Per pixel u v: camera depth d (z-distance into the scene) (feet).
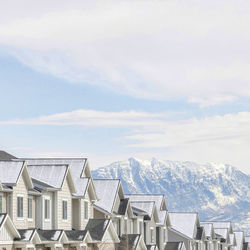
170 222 436.35
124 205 349.00
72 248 280.92
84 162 314.35
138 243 343.26
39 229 267.80
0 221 228.63
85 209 310.04
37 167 289.94
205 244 501.15
